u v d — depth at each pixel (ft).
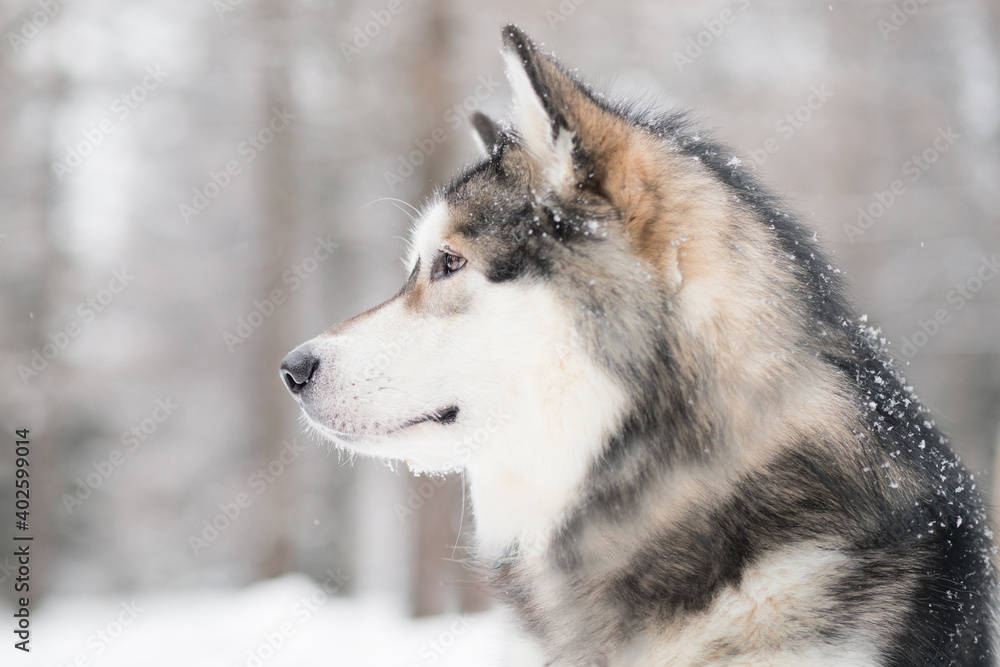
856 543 6.86
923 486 7.30
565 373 7.63
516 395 7.86
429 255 8.54
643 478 7.35
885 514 6.97
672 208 7.57
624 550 7.44
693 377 7.24
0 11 35.53
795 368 7.22
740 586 6.88
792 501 6.96
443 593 26.02
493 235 8.00
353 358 8.50
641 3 28.30
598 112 7.80
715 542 7.03
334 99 29.78
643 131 8.28
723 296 7.36
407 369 8.27
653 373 7.28
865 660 6.51
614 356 7.38
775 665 6.63
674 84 29.66
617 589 7.46
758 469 7.07
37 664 20.85
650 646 7.20
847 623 6.61
